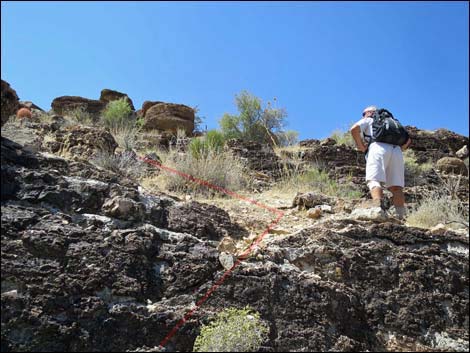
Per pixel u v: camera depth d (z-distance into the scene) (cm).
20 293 407
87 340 406
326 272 523
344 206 707
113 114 1296
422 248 575
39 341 393
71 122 1148
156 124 1332
